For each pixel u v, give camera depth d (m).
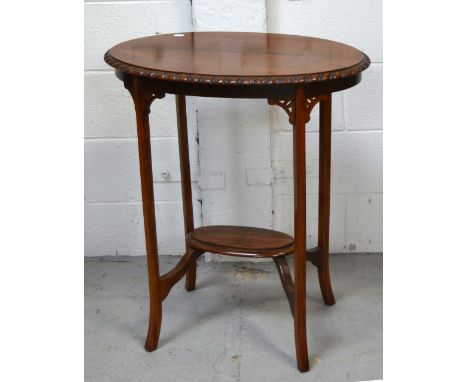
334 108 2.84
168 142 2.87
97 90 2.81
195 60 2.18
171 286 2.44
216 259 2.96
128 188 2.91
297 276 2.23
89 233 2.96
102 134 2.85
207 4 2.69
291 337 2.47
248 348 2.42
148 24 2.75
